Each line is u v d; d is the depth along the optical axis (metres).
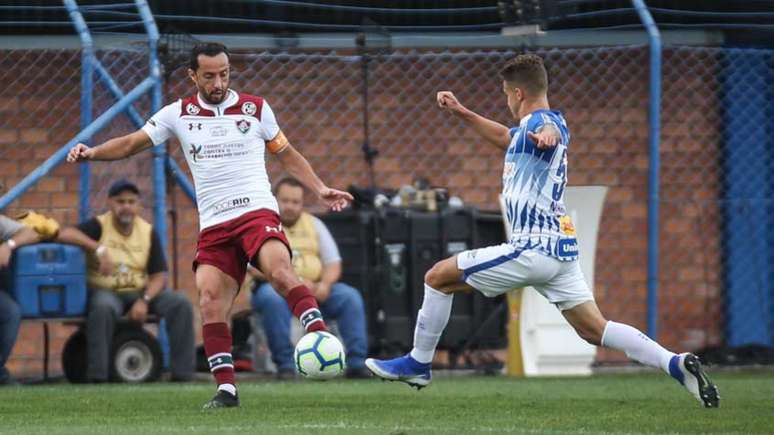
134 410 25.88
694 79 47.06
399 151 46.38
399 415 24.59
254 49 44.47
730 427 22.39
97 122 36.81
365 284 39.31
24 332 43.06
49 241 36.53
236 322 41.19
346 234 39.38
